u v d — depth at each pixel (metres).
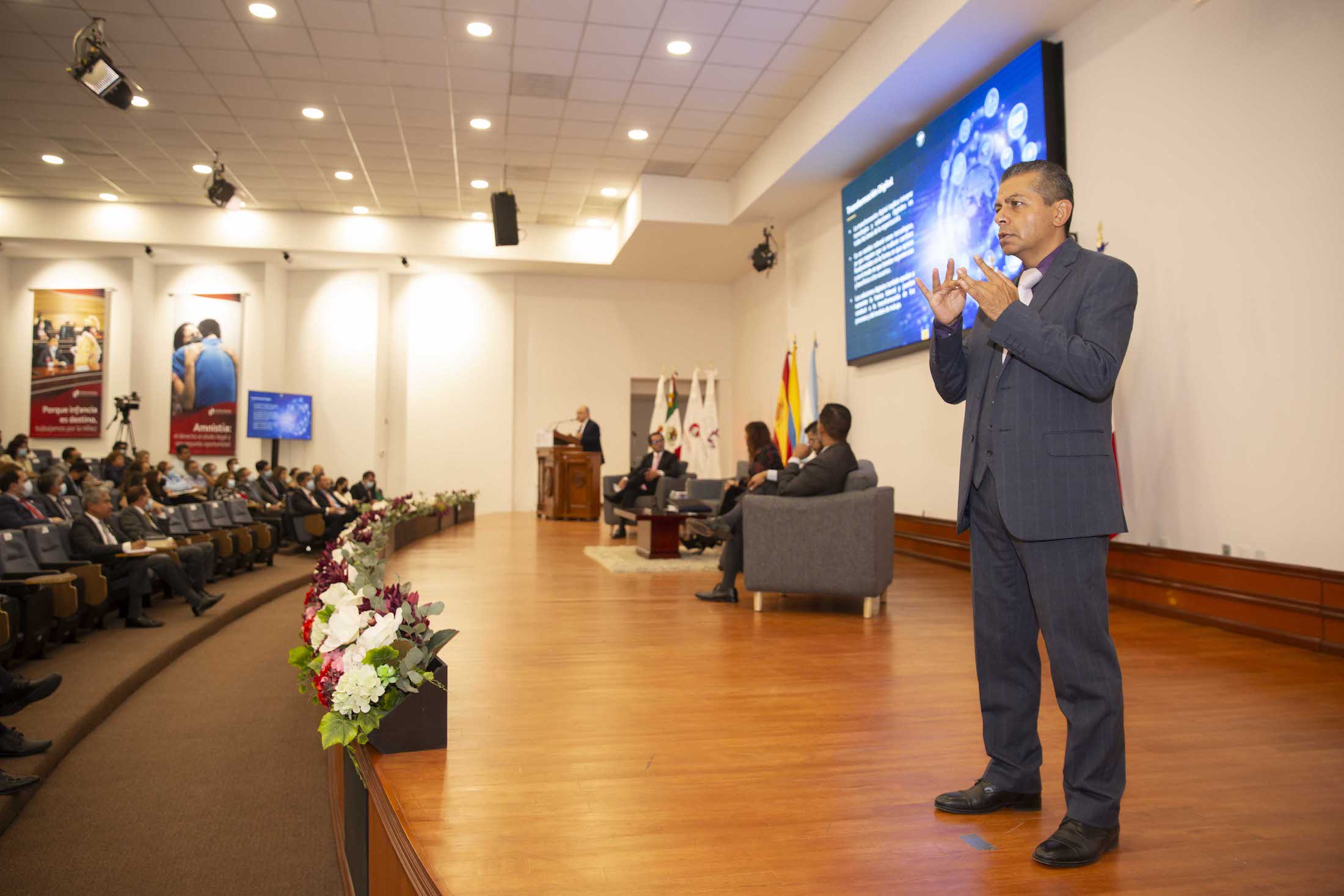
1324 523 3.84
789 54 7.42
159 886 2.31
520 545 8.29
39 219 11.77
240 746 3.38
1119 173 5.14
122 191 11.43
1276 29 4.12
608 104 8.50
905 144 7.49
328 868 2.44
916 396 7.62
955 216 6.69
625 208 11.79
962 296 1.81
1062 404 1.64
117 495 8.12
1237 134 4.33
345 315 13.52
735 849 1.67
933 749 2.31
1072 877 1.55
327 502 10.64
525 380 14.01
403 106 8.60
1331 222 3.85
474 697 2.85
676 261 12.90
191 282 13.05
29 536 4.87
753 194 9.77
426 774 2.08
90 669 4.13
